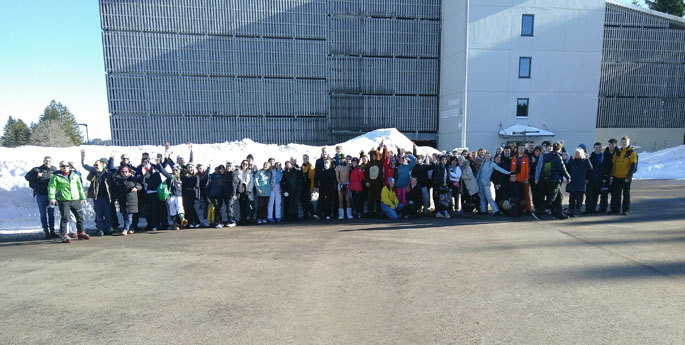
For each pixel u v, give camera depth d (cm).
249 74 2733
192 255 648
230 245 718
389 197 969
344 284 487
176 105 2650
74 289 490
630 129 2897
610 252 594
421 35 2897
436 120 2967
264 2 2717
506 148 1116
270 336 354
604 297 423
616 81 2844
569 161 957
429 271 528
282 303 431
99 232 858
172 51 2617
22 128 8181
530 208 940
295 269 554
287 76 2792
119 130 2584
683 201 1130
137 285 500
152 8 2566
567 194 1402
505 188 968
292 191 1022
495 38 2581
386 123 2923
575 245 641
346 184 1027
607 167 938
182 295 462
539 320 372
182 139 2673
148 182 913
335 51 2831
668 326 354
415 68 2917
